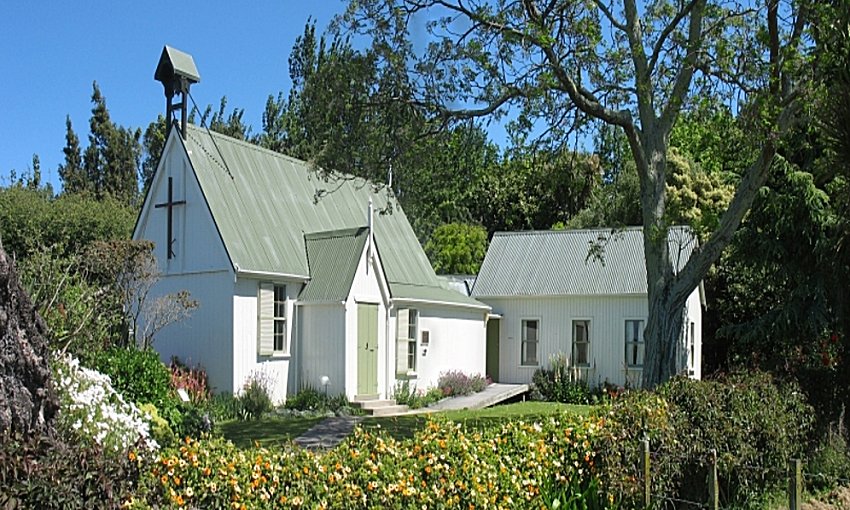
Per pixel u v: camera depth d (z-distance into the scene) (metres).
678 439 9.28
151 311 18.70
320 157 15.68
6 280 5.46
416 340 24.17
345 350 20.45
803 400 12.31
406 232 28.39
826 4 13.27
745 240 17.56
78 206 28.33
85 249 18.09
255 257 19.92
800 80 13.77
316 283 21.20
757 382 11.52
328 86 15.53
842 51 12.93
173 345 20.03
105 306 16.52
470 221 45.19
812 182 16.14
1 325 5.40
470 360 27.77
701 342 29.12
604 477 8.30
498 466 7.45
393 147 15.73
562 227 40.16
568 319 28.77
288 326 20.83
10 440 5.00
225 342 19.17
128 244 17.52
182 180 20.42
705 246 14.59
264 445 13.46
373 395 21.52
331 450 6.95
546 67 14.89
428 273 27.50
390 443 7.09
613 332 27.91
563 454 8.23
